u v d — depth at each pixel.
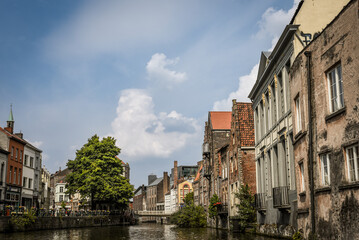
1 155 42.31
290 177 19.06
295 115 16.11
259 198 26.09
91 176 54.38
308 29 18.62
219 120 47.91
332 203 11.67
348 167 10.98
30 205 51.12
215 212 40.31
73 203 100.50
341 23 11.33
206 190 53.25
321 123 12.62
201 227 46.09
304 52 13.95
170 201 111.44
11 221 32.44
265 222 24.95
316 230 12.94
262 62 25.31
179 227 48.47
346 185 10.77
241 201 29.23
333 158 11.66
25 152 49.72
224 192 39.59
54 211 43.34
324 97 12.45
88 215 52.59
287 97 19.81
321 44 12.74
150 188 135.62
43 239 24.42
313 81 13.34
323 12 18.78
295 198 18.36
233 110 34.00
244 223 28.48
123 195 57.91
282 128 20.53
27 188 49.94
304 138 14.41
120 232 35.75
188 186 100.50
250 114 33.12
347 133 10.95
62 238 25.72
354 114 10.59
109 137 58.38
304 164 14.46
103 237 27.61
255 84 27.16
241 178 31.38
